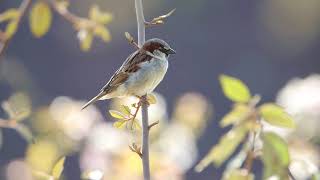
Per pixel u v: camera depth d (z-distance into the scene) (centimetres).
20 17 639
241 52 7838
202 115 809
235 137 537
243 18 8006
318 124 579
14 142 2464
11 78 3906
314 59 7869
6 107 631
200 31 7825
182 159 789
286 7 7900
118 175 758
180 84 7194
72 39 7394
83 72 7344
